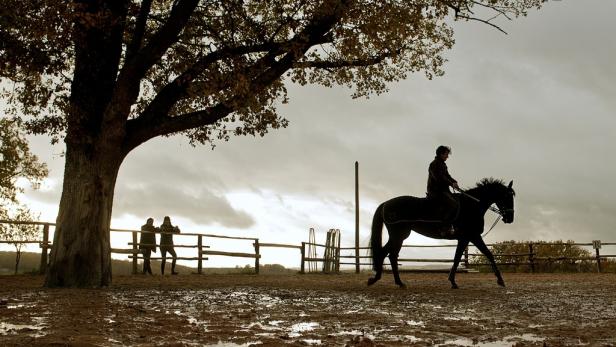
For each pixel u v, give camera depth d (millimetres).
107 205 12047
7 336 4961
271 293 10844
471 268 25219
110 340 4812
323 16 11695
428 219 12023
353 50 11688
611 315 7156
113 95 11695
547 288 12703
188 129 13125
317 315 7004
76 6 10797
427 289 12203
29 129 12570
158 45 11531
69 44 11711
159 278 17094
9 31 11039
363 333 5461
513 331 5645
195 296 9898
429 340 5027
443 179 11844
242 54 12523
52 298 9023
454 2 12070
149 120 12289
